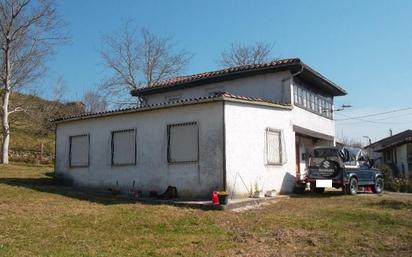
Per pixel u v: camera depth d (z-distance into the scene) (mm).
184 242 9266
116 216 11828
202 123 15844
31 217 11359
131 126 18141
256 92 20359
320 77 21641
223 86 21531
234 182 15406
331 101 26094
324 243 9445
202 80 21938
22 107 35156
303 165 22297
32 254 7777
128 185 17922
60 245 8578
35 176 23094
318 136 22953
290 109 19406
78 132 20359
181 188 16125
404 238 9898
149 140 17391
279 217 12336
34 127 39156
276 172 17844
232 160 15438
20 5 31109
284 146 18625
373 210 13719
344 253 8641
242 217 12281
